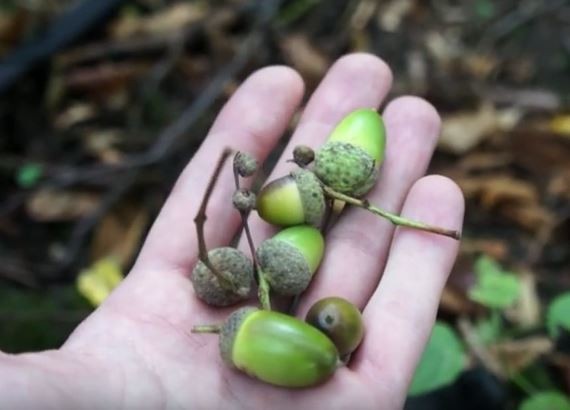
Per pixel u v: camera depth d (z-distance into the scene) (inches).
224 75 15.9
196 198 10.1
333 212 9.9
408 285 8.8
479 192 14.6
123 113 15.9
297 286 9.0
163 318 8.8
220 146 10.6
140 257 9.7
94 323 8.6
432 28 17.0
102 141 15.4
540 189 14.7
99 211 14.2
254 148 10.8
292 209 9.3
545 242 14.2
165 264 9.5
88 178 14.7
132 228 14.2
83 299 13.2
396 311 8.7
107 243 14.0
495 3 17.4
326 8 17.2
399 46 16.7
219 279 8.5
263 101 10.9
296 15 17.0
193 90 16.2
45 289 13.5
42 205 14.4
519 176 14.9
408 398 11.9
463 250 13.8
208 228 9.9
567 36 16.8
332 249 9.6
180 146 15.1
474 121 15.3
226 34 16.9
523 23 17.1
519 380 11.8
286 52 16.4
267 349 7.8
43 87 15.9
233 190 10.1
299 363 7.7
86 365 7.6
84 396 7.3
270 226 9.9
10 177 15.0
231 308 9.1
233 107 10.9
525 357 12.0
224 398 8.1
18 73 15.6
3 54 16.4
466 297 12.8
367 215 9.8
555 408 10.1
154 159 14.7
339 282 9.4
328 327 8.1
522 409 10.2
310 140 11.1
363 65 11.4
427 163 10.6
